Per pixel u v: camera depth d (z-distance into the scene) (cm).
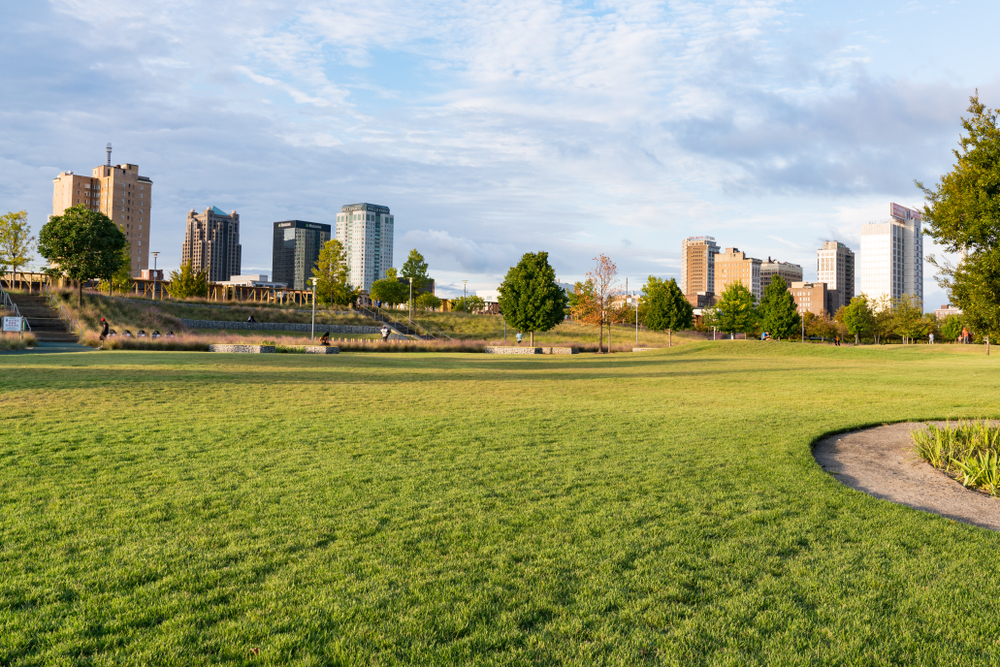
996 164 1099
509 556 476
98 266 5300
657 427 1077
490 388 1748
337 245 8144
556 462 796
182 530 526
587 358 3566
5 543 491
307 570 446
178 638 351
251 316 6281
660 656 337
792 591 419
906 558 478
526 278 5334
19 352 2861
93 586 416
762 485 688
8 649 338
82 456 799
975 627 371
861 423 1140
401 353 4122
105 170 17512
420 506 602
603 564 461
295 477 708
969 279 1151
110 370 1934
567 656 336
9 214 5400
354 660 329
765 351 4109
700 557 478
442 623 370
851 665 331
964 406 1403
